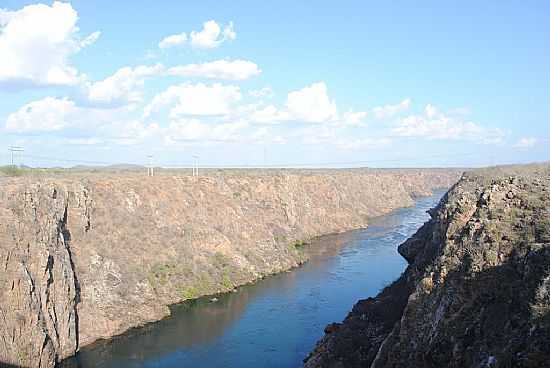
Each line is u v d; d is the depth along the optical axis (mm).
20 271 36688
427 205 142750
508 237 26000
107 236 53750
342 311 49062
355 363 33062
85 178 61969
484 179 47438
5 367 32594
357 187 128125
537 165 61188
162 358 39688
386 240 86125
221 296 55688
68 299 42125
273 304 52281
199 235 64062
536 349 18297
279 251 71125
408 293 37812
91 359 39750
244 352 40406
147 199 63875
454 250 29062
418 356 25562
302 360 38656
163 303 51719
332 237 90000
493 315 22938
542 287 20484
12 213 39906
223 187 80312
